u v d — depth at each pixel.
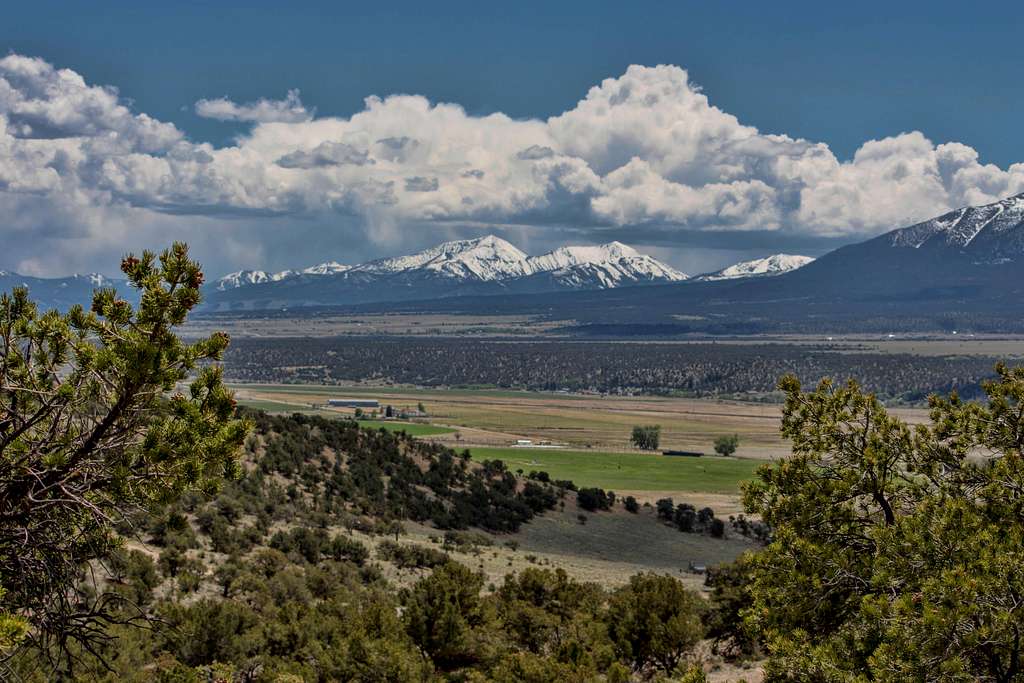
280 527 75.81
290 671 34.53
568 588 48.78
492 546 101.50
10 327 13.34
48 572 12.48
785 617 18.23
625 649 41.06
